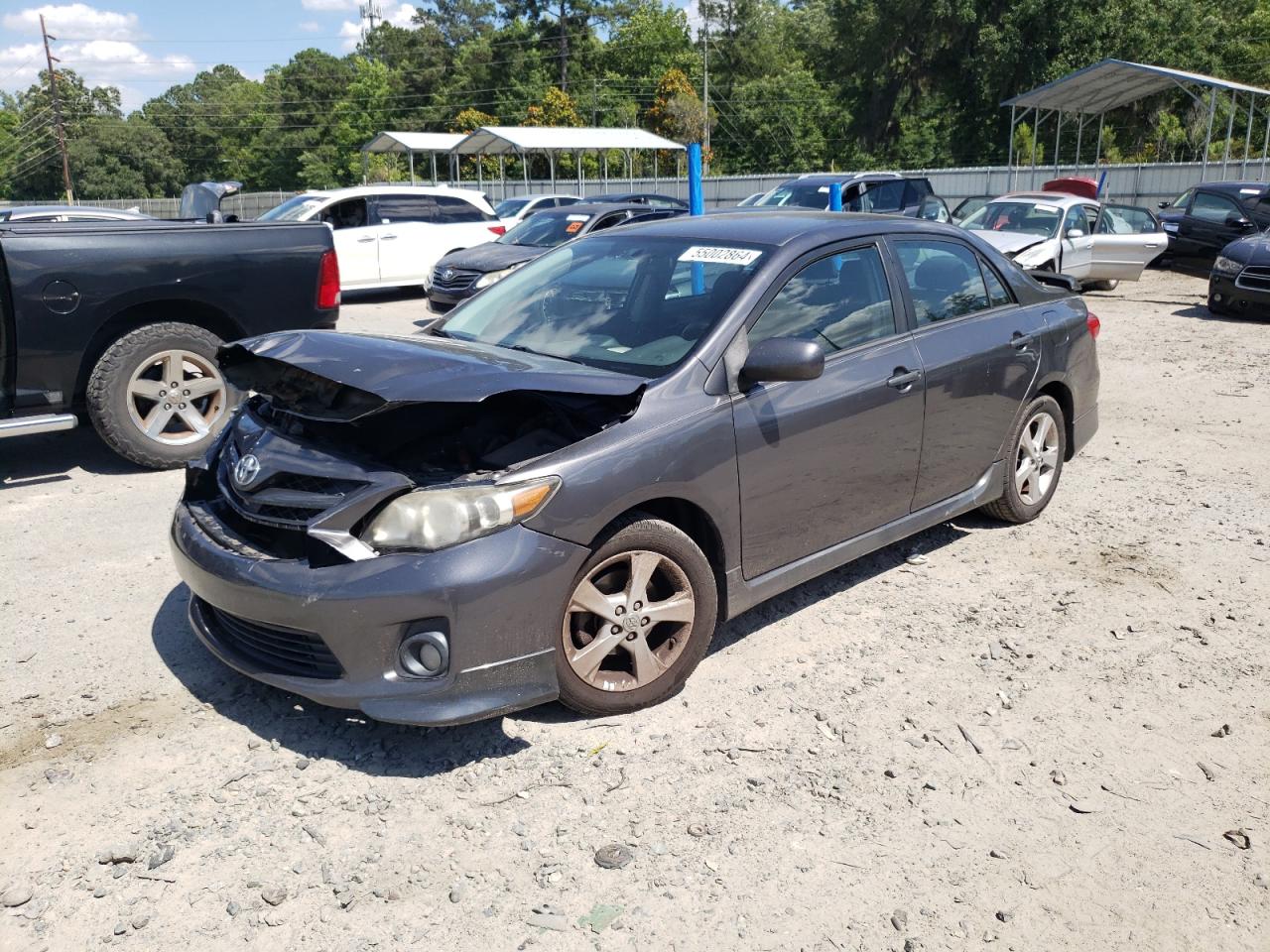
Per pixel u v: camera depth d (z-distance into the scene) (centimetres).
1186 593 469
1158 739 349
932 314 464
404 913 263
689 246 427
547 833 295
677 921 262
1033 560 507
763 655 404
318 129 9150
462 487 309
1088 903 271
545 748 337
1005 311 508
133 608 444
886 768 330
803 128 7550
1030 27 5100
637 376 367
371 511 309
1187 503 596
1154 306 1471
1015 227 1541
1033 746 344
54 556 504
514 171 7094
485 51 8619
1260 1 5812
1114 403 864
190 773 321
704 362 366
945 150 5981
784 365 355
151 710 359
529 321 426
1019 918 265
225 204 5284
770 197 1953
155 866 278
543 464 320
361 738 342
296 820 299
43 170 9806
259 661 335
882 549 521
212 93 11306
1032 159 3303
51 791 312
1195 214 1828
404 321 1384
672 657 362
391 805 306
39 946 250
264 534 336
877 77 5819
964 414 472
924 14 5519
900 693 377
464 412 343
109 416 619
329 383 339
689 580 358
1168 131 5228
